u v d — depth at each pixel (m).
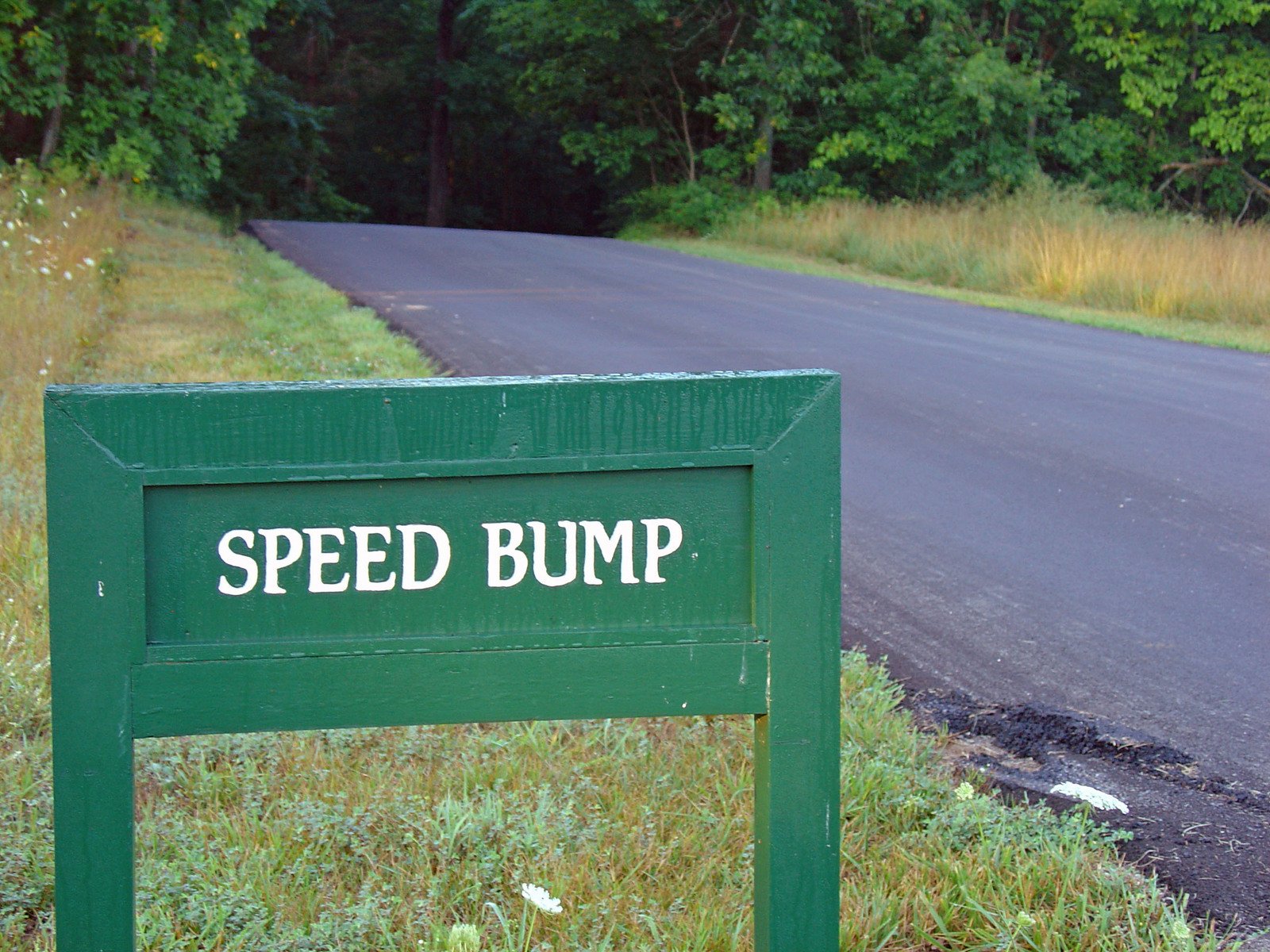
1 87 18.88
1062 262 18.00
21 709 3.93
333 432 2.11
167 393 2.07
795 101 32.44
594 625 2.20
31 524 5.45
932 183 32.41
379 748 3.83
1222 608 5.55
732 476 2.21
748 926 2.93
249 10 22.20
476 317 13.29
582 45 35.16
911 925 2.98
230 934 2.89
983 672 4.82
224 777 3.59
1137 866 3.37
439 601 2.17
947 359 11.83
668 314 14.34
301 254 18.81
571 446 2.16
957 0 32.12
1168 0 30.08
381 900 3.01
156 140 22.05
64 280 10.77
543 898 2.79
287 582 2.13
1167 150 33.38
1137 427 9.05
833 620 2.23
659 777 3.61
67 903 2.10
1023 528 6.68
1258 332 14.59
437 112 47.72
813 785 2.27
